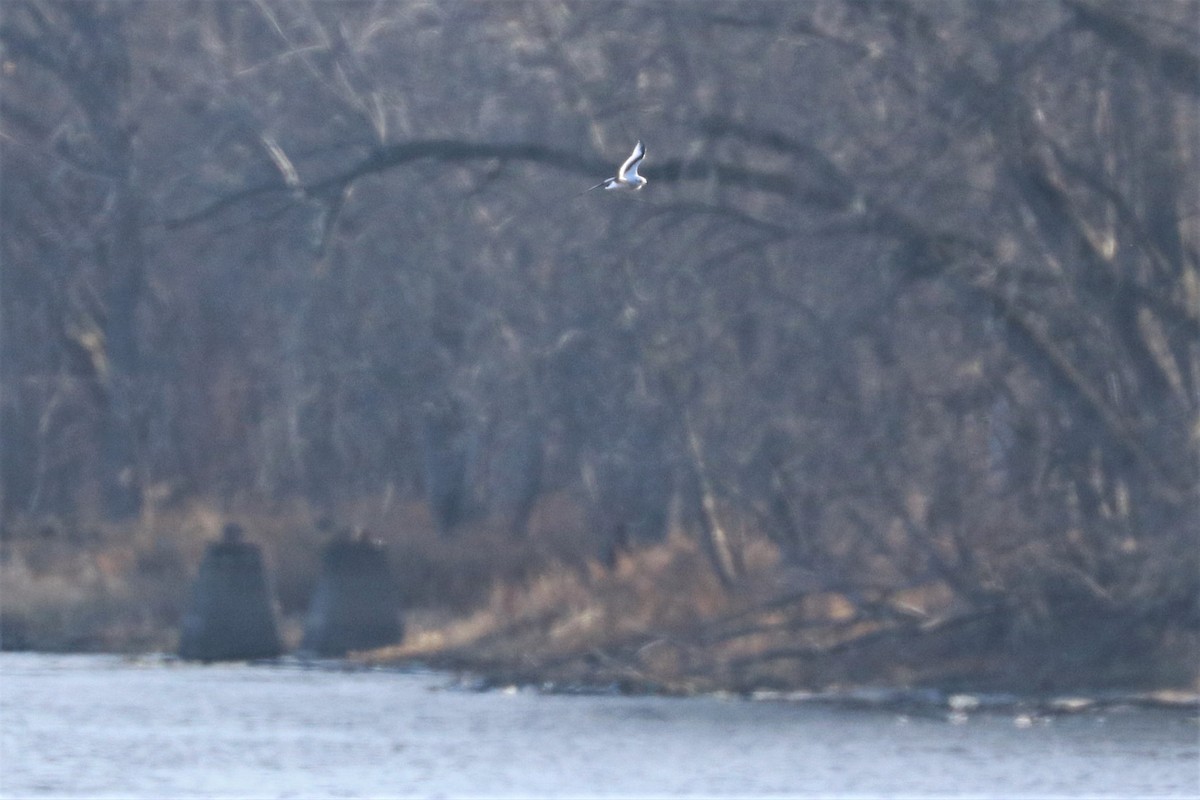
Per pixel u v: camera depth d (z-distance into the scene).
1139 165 59.66
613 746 48.09
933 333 61.38
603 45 62.69
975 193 59.91
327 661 69.81
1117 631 58.75
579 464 75.62
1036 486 60.72
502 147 64.00
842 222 59.69
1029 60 58.34
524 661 64.62
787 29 59.97
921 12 58.78
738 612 62.84
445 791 41.56
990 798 40.91
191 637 70.31
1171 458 59.31
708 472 63.47
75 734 50.16
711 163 61.38
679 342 63.69
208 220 76.94
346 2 69.69
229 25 77.56
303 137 70.50
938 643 60.69
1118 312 59.78
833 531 62.19
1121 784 42.34
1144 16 57.78
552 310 67.94
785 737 49.91
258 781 42.94
